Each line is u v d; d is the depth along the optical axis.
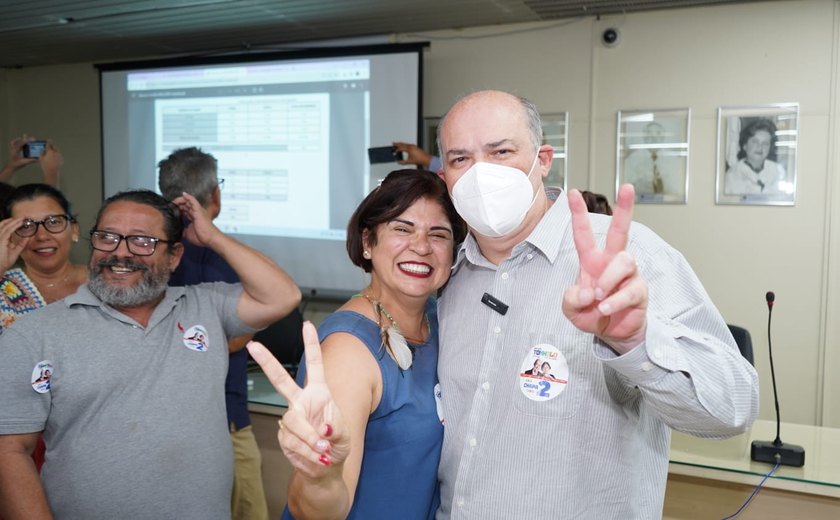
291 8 3.92
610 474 1.22
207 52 5.04
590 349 1.23
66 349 1.66
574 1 3.69
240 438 2.46
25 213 2.15
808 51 3.57
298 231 4.60
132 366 1.70
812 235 3.64
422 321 1.55
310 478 1.01
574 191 0.97
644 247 1.24
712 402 1.02
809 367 3.68
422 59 4.19
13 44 4.85
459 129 1.29
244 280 1.89
